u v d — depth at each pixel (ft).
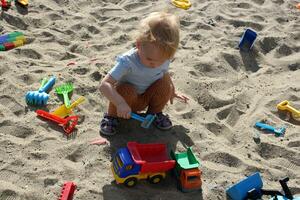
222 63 9.75
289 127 8.34
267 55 10.40
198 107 8.46
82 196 6.56
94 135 7.57
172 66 9.39
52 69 8.91
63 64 9.16
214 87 9.03
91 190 6.64
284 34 10.98
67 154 7.18
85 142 7.39
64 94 8.23
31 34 9.98
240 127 8.24
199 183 6.81
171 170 7.08
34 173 6.81
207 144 7.71
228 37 10.67
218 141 7.85
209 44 10.34
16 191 6.51
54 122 7.71
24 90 8.24
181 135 7.82
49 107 8.05
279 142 7.95
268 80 9.59
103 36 10.28
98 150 7.29
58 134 7.53
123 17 11.00
